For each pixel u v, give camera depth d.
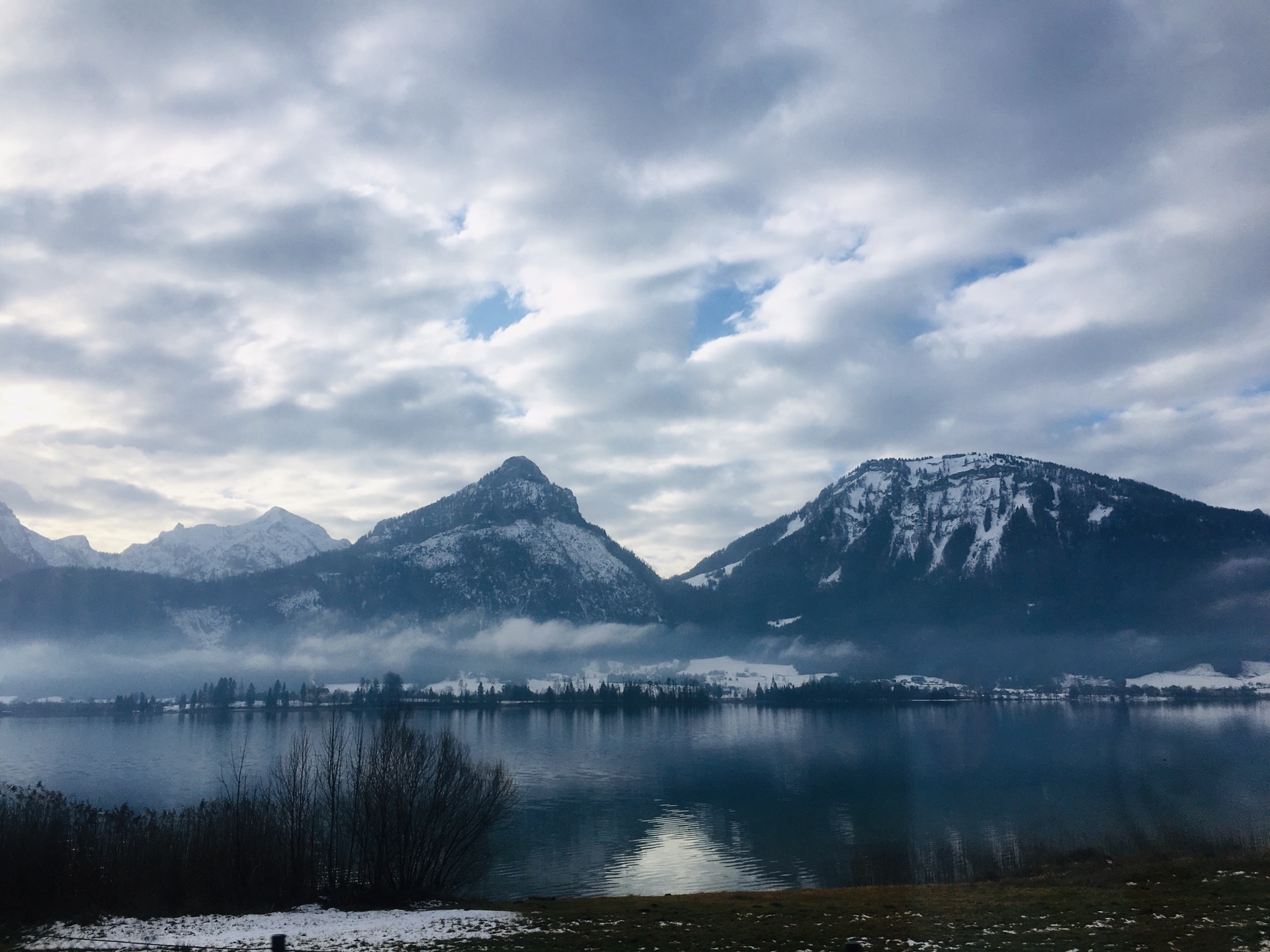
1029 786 170.25
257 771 182.50
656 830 131.62
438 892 68.19
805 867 103.19
